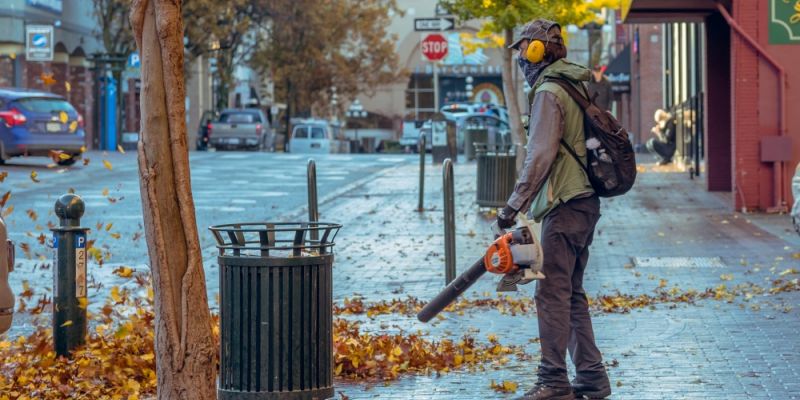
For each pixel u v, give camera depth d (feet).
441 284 42.96
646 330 32.58
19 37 137.80
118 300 31.94
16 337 33.58
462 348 29.68
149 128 20.01
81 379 26.99
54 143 99.40
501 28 70.69
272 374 22.27
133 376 27.43
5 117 97.91
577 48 229.45
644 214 65.62
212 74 206.80
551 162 23.02
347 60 234.58
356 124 304.71
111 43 161.07
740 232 56.29
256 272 22.26
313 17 214.48
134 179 91.04
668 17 78.13
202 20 181.27
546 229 23.84
